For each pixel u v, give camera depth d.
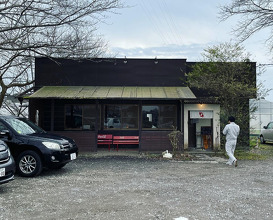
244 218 4.66
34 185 6.83
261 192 6.34
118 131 14.90
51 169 9.06
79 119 14.93
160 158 11.65
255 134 20.09
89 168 9.30
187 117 14.35
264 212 4.97
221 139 13.80
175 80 14.73
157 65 14.77
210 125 15.09
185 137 14.25
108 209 5.03
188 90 13.89
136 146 14.93
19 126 8.49
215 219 4.59
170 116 14.80
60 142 8.09
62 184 6.95
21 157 7.81
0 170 5.90
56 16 10.49
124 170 8.95
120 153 13.12
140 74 14.74
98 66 14.78
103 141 14.34
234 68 13.17
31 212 4.84
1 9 9.85
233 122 10.33
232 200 5.69
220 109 13.85
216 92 13.71
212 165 10.09
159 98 12.48
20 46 11.10
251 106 13.99
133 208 5.09
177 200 5.64
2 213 4.78
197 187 6.74
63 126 14.85
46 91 13.52
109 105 14.95
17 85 15.32
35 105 13.95
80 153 12.88
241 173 8.60
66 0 10.43
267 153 13.62
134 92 13.45
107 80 14.73
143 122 14.83
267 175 8.31
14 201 5.48
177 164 10.24
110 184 6.98
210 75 13.34
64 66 14.75
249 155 12.59
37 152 7.88
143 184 7.00
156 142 13.10
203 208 5.16
